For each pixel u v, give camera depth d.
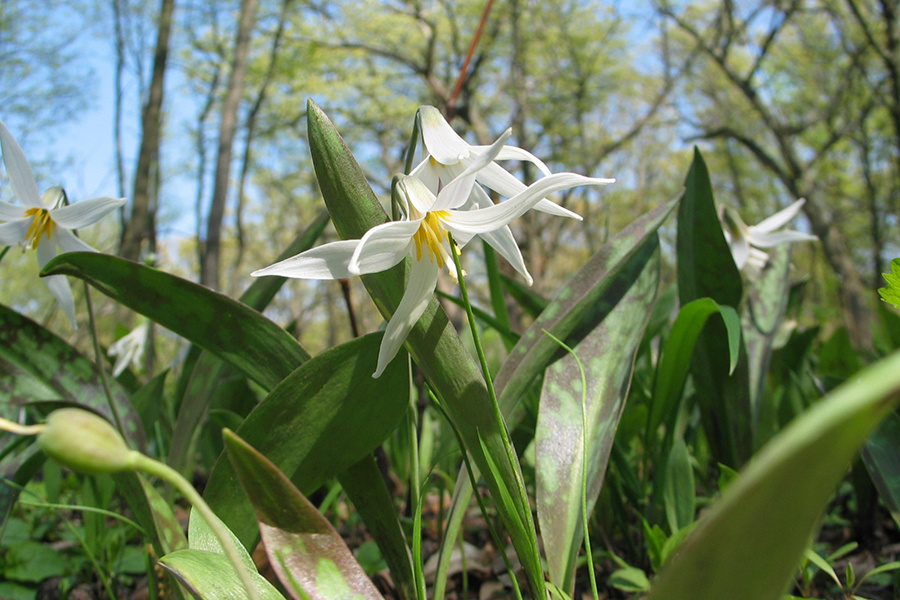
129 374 0.34
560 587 0.14
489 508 0.27
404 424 0.29
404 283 0.13
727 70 1.98
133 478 0.13
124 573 0.25
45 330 0.19
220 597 0.10
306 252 0.11
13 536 0.27
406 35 2.12
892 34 1.63
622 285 0.20
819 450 0.05
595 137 2.80
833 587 0.20
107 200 0.17
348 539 0.28
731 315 0.17
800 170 1.92
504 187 0.14
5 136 0.16
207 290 0.14
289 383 0.13
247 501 0.14
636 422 0.24
